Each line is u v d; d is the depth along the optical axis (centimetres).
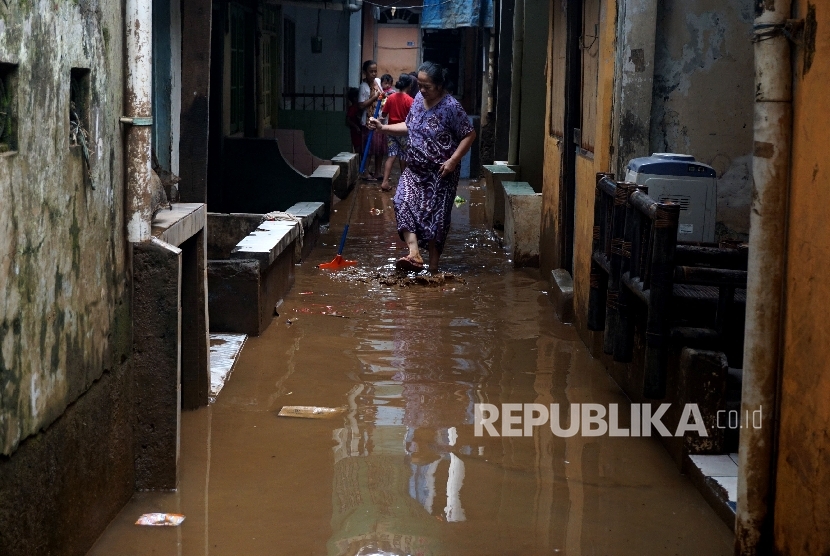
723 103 632
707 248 473
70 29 329
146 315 417
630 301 505
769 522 354
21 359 291
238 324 693
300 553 373
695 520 412
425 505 420
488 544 385
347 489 436
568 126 819
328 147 1861
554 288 814
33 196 298
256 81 1474
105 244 375
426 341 695
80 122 350
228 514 407
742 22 624
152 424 424
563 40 856
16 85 284
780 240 341
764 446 350
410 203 927
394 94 1630
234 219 896
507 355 664
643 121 623
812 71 318
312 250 1072
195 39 594
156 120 781
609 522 408
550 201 905
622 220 521
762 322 345
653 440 508
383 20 2723
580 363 649
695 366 455
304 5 1527
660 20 624
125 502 413
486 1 1769
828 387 302
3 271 276
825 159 307
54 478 323
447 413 542
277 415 532
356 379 600
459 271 971
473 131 935
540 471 462
